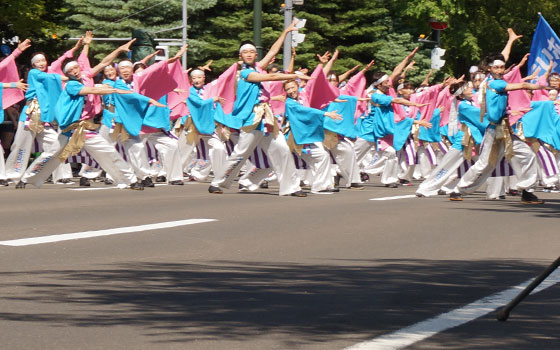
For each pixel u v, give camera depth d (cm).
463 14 6638
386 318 852
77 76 2228
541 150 2334
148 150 2625
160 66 2455
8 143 2753
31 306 886
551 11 6675
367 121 2686
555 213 1766
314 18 6394
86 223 1525
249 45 2116
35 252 1214
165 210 1736
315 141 2200
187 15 6519
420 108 2930
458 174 2102
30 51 4550
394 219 1628
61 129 2245
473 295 966
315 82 2327
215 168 2383
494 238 1404
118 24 6300
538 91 2364
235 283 1012
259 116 2095
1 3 4159
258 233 1423
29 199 1959
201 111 2523
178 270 1088
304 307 895
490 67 1997
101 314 855
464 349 746
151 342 756
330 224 1546
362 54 6688
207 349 737
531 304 923
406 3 6406
